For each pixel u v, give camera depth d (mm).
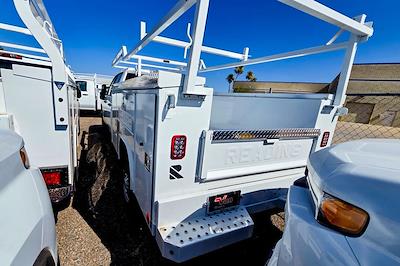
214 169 1747
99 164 3666
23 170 1194
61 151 2170
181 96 1493
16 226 921
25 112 1946
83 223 2467
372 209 787
